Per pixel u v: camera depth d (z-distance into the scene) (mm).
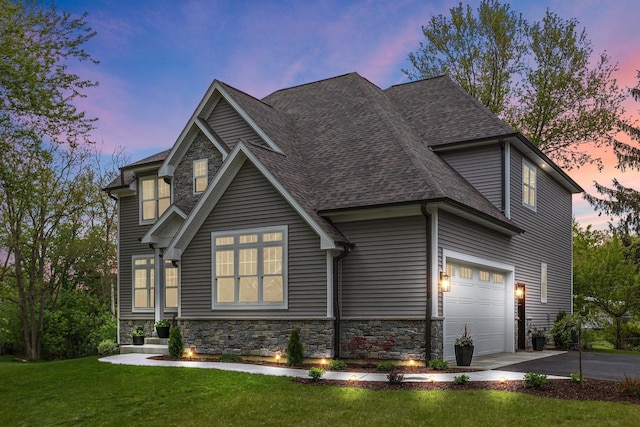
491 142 18906
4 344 31203
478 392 10836
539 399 10297
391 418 9398
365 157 17250
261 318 15844
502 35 31141
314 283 15242
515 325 19875
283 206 15859
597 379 12398
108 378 13273
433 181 15023
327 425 9227
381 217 15242
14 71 13039
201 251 17109
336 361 14000
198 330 16906
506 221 18062
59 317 29203
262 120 19156
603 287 28609
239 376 12680
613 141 32594
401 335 14656
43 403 11742
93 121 14977
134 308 21984
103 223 34781
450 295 15727
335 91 22297
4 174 13875
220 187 16828
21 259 30500
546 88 30906
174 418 10047
